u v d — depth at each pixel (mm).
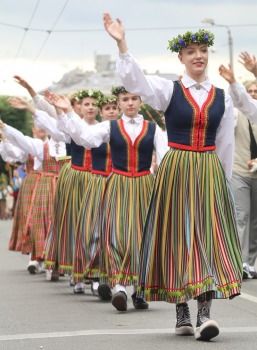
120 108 9961
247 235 11453
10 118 53875
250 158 11398
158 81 7312
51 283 11805
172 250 7254
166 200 7312
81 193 10883
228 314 8492
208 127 7348
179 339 7160
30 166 13859
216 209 7262
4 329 7910
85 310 9078
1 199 35594
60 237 10992
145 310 8992
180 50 7426
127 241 9086
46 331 7754
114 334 7496
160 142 9359
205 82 7410
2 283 11859
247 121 11398
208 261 7109
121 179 9320
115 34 7129
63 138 10961
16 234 14078
